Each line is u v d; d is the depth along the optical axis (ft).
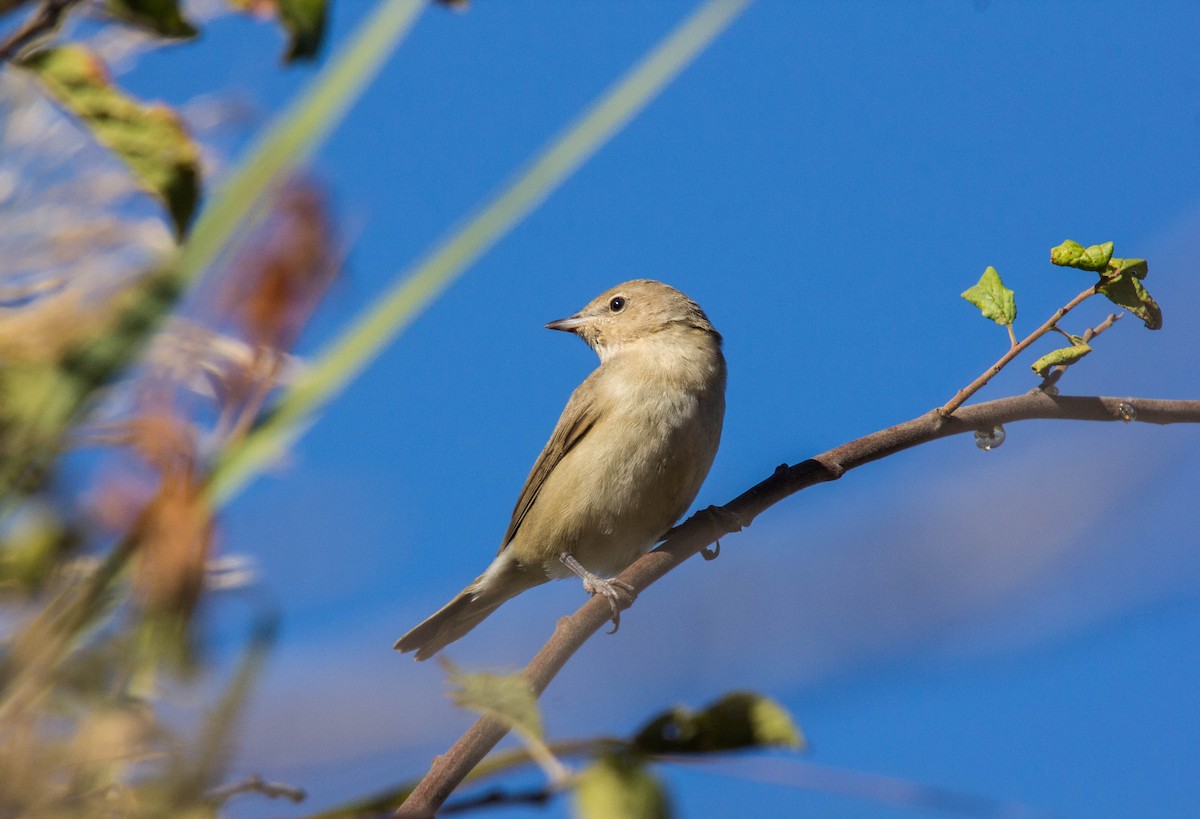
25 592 5.03
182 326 5.73
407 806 5.99
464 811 5.57
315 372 6.09
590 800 5.35
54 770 4.45
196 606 4.75
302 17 6.20
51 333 5.66
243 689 4.28
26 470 5.24
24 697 4.64
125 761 4.44
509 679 5.58
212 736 4.26
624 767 5.44
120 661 4.68
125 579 4.95
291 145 6.05
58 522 5.17
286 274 5.53
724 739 5.62
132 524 5.10
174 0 6.07
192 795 4.35
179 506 4.95
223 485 5.42
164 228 6.47
